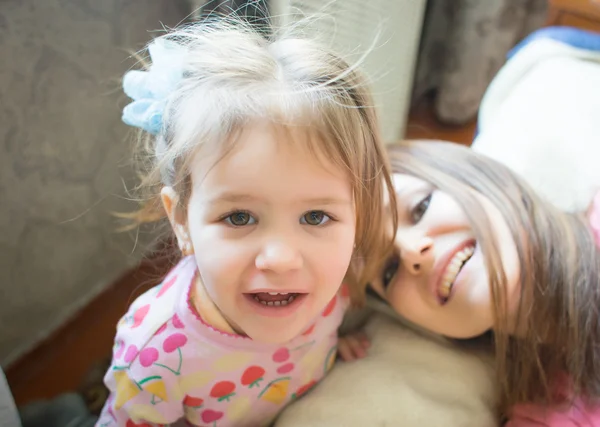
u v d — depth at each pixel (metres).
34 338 1.09
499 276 0.65
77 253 1.10
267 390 0.65
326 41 0.69
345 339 0.77
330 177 0.48
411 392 0.68
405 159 0.77
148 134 0.66
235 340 0.60
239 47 0.53
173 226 0.57
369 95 0.57
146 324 0.60
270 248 0.47
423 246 0.67
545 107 0.95
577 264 0.68
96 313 1.19
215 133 0.47
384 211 0.68
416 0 1.03
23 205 0.95
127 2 0.97
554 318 0.68
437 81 1.62
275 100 0.47
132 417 0.60
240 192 0.46
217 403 0.63
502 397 0.71
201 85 0.50
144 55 0.99
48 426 0.87
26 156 0.91
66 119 0.95
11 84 0.84
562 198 0.85
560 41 1.05
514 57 1.08
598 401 0.67
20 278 1.00
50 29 0.86
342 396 0.68
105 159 1.07
